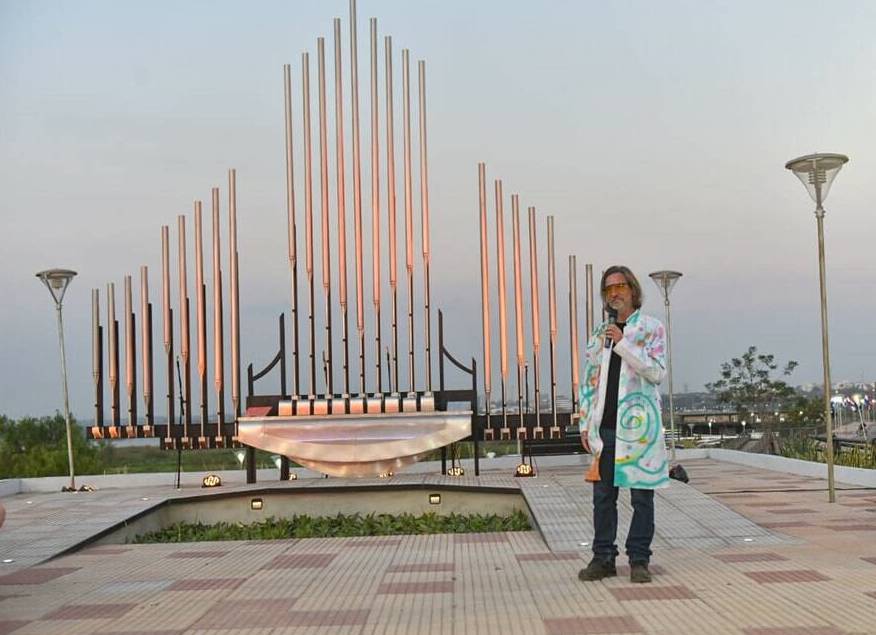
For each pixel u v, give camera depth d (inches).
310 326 558.6
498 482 488.7
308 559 319.3
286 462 553.9
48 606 251.0
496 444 834.8
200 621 222.4
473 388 543.5
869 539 312.0
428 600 237.8
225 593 259.8
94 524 410.3
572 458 676.7
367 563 305.6
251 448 548.4
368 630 206.1
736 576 251.1
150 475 612.7
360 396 542.9
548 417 548.1
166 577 293.0
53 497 550.3
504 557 307.0
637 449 244.8
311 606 236.2
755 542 310.7
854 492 457.1
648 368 241.9
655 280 718.5
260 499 485.7
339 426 526.9
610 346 250.8
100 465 980.6
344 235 567.2
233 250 567.2
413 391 551.5
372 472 528.7
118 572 308.5
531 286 565.3
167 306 575.8
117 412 577.0
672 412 707.4
